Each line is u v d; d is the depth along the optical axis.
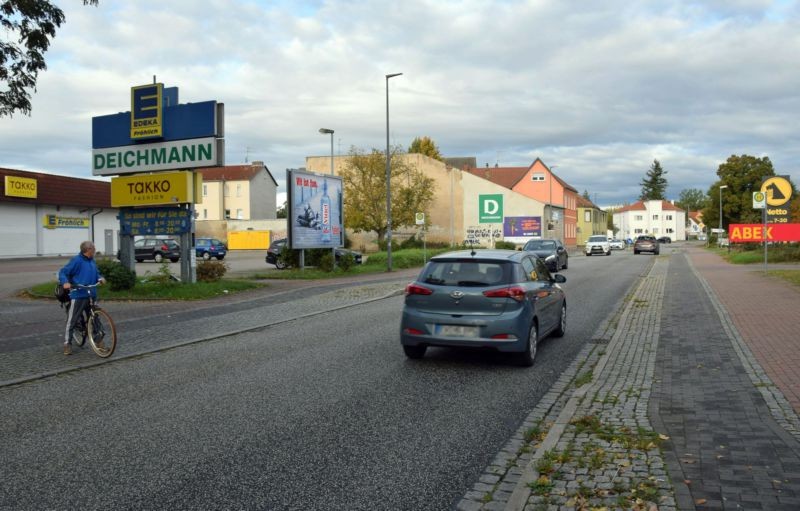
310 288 20.58
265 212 89.00
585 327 11.89
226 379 7.75
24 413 6.34
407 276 26.78
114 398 6.89
